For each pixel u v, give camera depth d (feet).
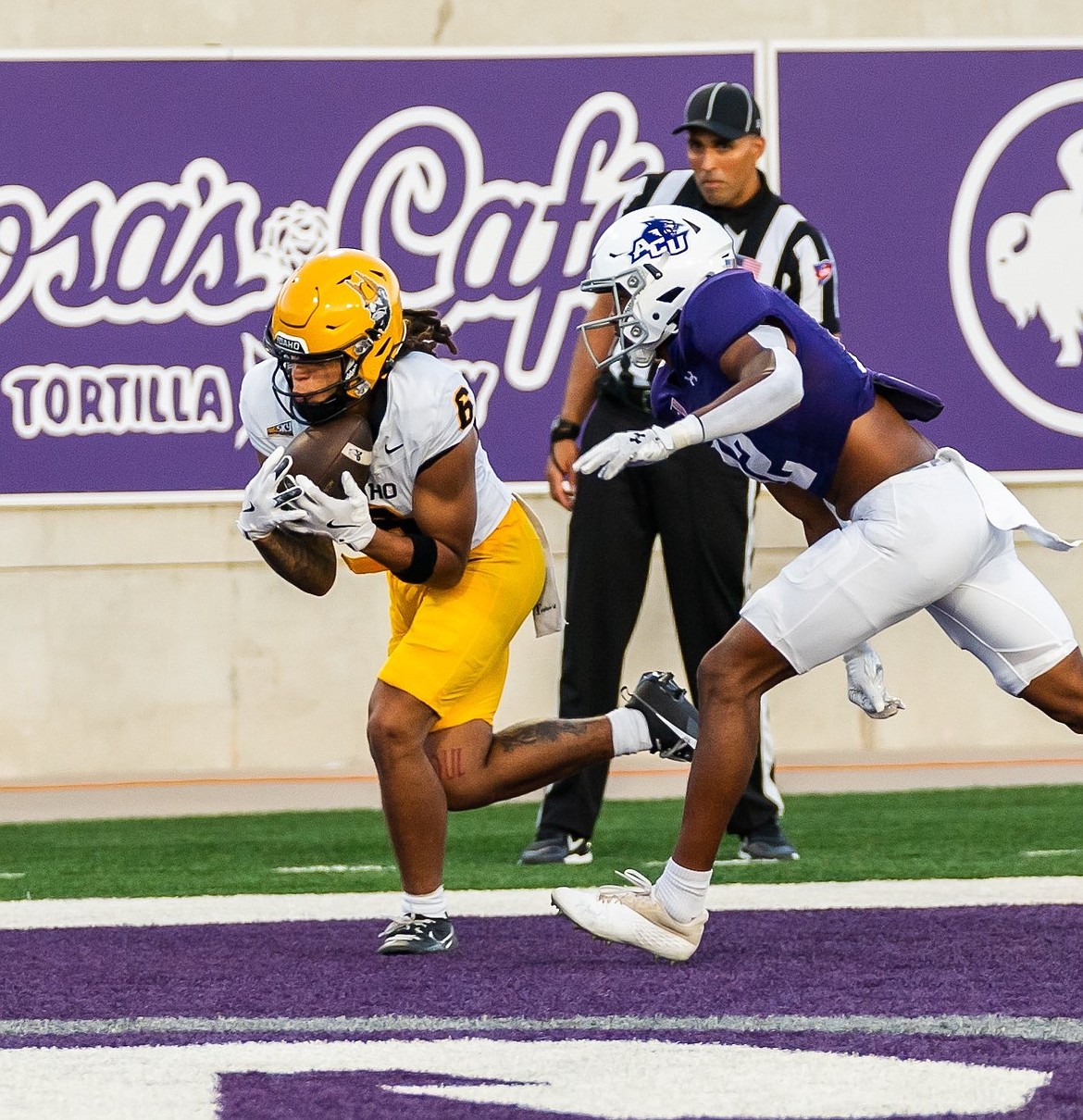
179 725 88.63
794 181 86.99
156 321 86.89
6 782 86.28
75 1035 33.58
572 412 58.90
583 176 86.69
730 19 88.63
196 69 86.99
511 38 88.22
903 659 90.07
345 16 88.33
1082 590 88.79
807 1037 32.19
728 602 58.54
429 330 43.27
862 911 46.57
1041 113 87.61
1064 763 85.76
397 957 41.60
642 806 74.18
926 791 76.43
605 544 58.75
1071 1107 26.91
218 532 88.07
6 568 87.86
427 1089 28.76
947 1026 32.83
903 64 87.15
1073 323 87.61
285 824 71.20
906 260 87.10
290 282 40.73
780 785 79.20
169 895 53.01
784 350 37.65
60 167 86.84
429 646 43.04
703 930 44.11
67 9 87.97
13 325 86.69
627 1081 29.09
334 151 87.04
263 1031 33.71
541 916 47.32
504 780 44.57
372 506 42.91
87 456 87.04
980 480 39.11
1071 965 38.58
